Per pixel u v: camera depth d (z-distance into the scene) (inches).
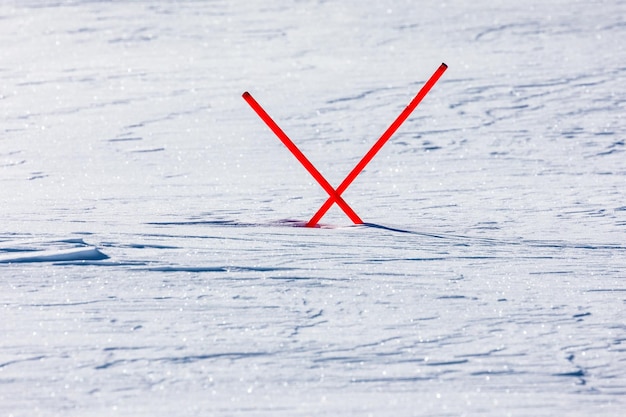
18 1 3107.8
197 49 2368.4
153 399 430.6
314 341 512.1
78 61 2225.6
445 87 1870.1
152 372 461.7
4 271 633.0
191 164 1267.2
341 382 456.4
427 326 544.7
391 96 1796.3
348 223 911.0
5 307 555.2
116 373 458.9
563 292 632.4
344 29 2613.2
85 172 1207.6
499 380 465.4
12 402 424.5
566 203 1033.5
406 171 1231.5
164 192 1077.8
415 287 631.8
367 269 679.7
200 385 447.5
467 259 728.3
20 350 486.0
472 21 2682.1
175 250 716.0
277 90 1872.5
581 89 1829.5
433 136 1466.5
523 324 554.9
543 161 1288.1
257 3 3058.6
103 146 1391.5
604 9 2851.9
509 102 1723.7
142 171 1216.8
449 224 913.5
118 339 505.4
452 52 2263.8
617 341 527.5
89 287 601.0
